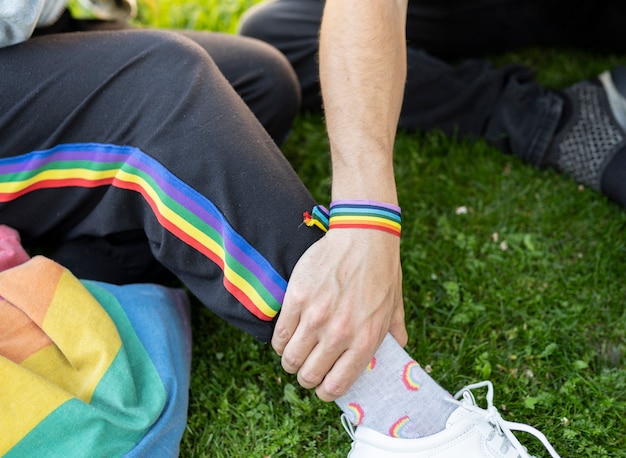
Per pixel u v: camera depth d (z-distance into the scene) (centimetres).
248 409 129
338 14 115
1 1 111
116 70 116
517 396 130
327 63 115
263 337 112
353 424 112
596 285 147
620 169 159
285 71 156
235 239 107
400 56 118
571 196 167
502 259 153
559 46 216
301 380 108
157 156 111
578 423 123
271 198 107
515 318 143
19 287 116
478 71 176
